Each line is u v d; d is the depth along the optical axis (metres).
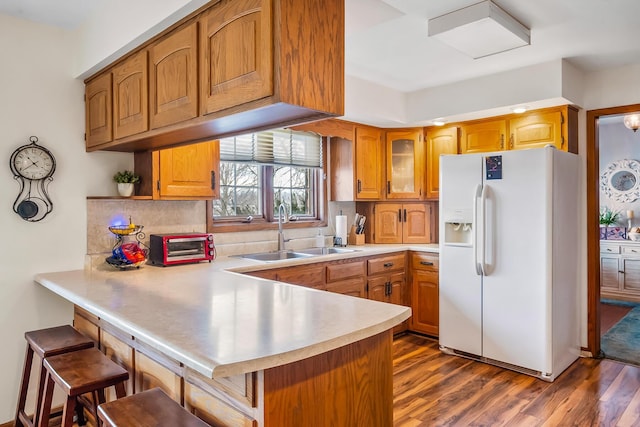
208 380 1.43
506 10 2.30
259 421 1.23
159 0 1.81
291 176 3.95
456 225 3.44
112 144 2.38
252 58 1.48
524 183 2.99
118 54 2.20
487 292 3.20
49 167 2.51
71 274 2.45
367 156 4.13
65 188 2.58
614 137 5.73
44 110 2.51
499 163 3.11
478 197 3.17
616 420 2.39
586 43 2.78
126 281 2.23
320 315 1.55
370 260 3.66
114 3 2.15
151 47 2.01
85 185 2.66
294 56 1.44
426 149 4.22
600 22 2.46
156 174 2.64
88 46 2.42
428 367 3.18
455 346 3.41
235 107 1.55
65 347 1.93
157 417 1.30
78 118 2.64
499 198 3.11
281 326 1.41
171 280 2.26
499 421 2.38
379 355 1.60
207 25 1.68
